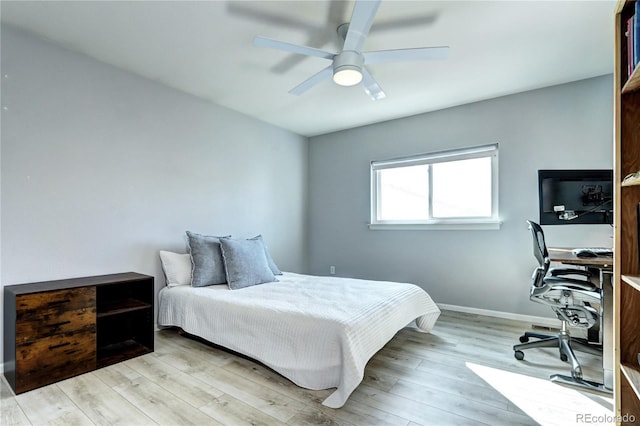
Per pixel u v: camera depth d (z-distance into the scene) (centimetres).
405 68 260
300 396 177
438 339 262
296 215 449
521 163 311
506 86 296
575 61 249
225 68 262
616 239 122
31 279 213
